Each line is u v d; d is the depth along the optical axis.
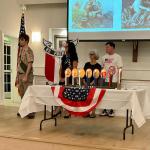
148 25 5.34
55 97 3.83
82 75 4.02
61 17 6.23
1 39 6.69
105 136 3.77
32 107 4.00
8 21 6.64
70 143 3.39
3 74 6.77
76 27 5.83
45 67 5.67
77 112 3.70
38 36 6.43
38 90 3.96
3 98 6.75
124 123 4.68
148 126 4.48
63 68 4.99
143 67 5.62
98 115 5.43
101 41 5.77
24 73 4.96
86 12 5.74
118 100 3.55
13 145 3.40
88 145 3.32
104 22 5.63
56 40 6.42
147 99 3.92
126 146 3.29
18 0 6.43
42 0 6.16
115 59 5.15
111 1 5.56
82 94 3.67
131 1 5.43
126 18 5.48
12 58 7.17
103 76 4.00
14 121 4.64
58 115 5.23
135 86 5.58
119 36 5.54
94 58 5.07
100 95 3.60
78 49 6.04
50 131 3.99
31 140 3.57
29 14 6.47
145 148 3.21
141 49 5.63
